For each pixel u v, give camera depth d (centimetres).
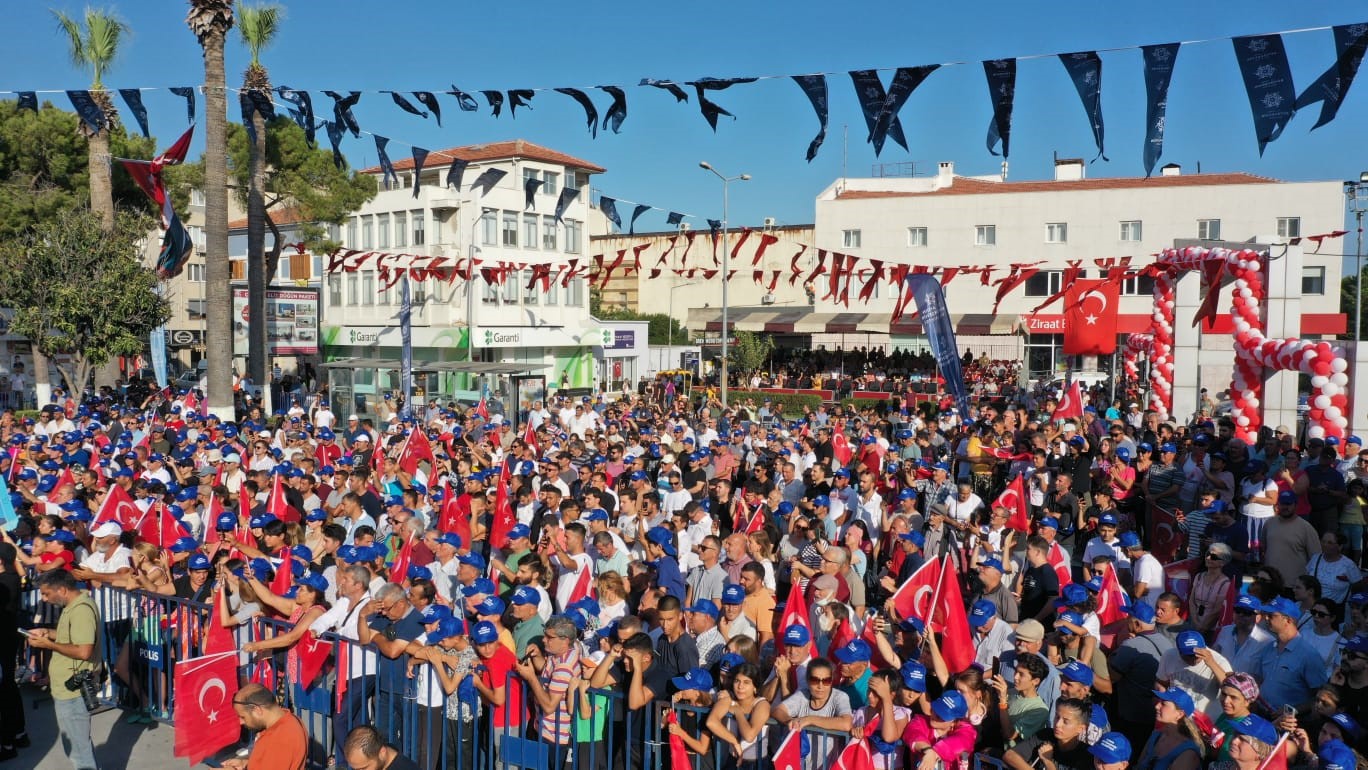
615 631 688
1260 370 1897
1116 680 724
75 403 2698
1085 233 5078
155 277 3052
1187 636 664
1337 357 1673
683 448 1714
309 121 1312
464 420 2316
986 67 855
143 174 2133
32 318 2780
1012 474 1388
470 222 4072
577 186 4541
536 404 2456
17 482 1369
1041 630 661
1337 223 4672
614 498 1268
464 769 719
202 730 739
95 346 2839
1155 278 2373
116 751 806
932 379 4478
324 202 3312
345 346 4578
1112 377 3153
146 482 1341
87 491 1286
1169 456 1288
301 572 884
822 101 926
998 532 1030
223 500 1301
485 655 690
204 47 2189
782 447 1580
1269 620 702
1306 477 1177
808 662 651
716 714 613
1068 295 2102
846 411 2577
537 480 1348
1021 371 4306
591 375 4703
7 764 784
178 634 843
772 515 1216
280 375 4703
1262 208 4775
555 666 685
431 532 1005
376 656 727
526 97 1097
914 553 1003
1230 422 1507
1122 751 522
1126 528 1173
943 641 727
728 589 752
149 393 3019
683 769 632
